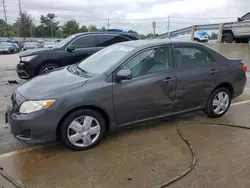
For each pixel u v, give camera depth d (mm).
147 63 3816
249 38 11539
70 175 2916
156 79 3805
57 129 3289
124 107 3633
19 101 3230
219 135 4012
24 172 2965
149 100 3820
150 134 4004
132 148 3551
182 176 2918
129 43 4211
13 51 29078
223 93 4707
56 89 3258
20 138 3209
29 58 7328
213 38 13766
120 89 3535
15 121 3145
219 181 2842
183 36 15062
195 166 3121
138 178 2873
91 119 3459
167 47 4031
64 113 3219
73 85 3332
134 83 3635
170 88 3965
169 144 3680
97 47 8055
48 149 3506
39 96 3162
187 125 4398
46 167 3068
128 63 3670
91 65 4043
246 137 3963
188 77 4113
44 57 7375
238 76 4758
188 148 3566
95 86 3391
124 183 2785
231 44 11305
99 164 3145
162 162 3203
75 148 3426
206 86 4371
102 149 3512
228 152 3479
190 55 4246
